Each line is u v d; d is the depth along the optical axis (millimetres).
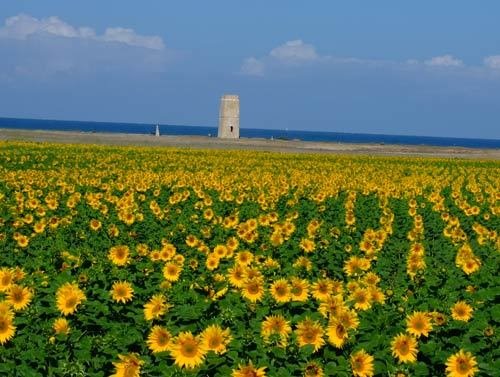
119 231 16156
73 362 7062
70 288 8195
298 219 19672
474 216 21422
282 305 8320
